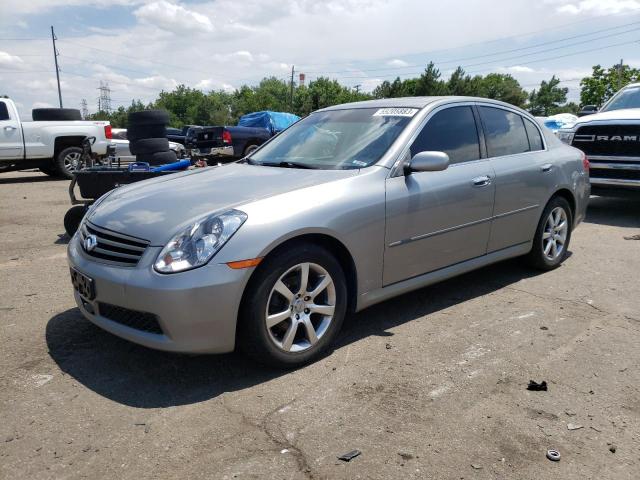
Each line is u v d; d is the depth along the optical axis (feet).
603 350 11.63
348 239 11.09
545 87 375.66
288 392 9.86
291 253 10.21
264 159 14.35
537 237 16.46
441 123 13.70
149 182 13.14
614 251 20.03
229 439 8.45
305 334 10.87
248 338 9.98
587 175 18.31
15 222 25.61
